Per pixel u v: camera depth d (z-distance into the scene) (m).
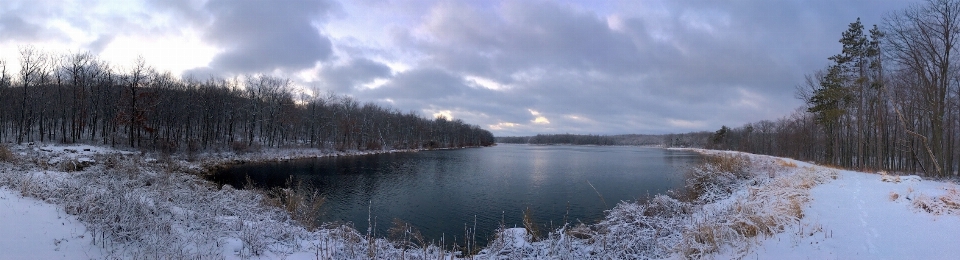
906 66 26.67
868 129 39.44
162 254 6.77
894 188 13.36
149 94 41.56
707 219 10.95
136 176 15.98
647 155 78.69
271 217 12.30
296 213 13.59
